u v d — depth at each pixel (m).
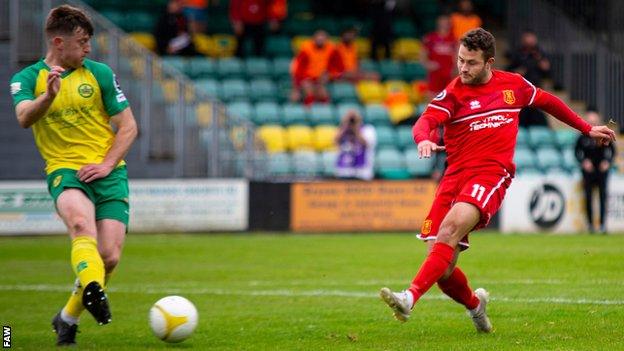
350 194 52.69
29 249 43.00
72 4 53.09
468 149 20.11
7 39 53.66
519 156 61.09
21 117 19.05
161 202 50.81
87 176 19.55
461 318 23.69
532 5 67.31
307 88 62.75
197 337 21.34
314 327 22.70
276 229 51.97
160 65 52.94
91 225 19.22
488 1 75.62
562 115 20.69
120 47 52.69
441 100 20.09
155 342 20.78
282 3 67.38
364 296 28.17
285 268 35.88
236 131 53.00
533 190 53.22
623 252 40.22
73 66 19.89
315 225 52.34
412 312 24.84
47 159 20.05
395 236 49.88
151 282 32.09
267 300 27.55
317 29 72.00
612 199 53.84
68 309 20.22
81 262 18.62
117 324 23.80
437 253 19.45
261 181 51.88
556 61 66.56
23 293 29.56
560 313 23.77
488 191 19.70
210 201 51.31
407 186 53.28
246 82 64.25
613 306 24.88
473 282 30.64
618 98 65.00
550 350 18.78
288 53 68.75
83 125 20.02
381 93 66.06
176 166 52.81
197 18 67.81
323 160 58.25
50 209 49.47
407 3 74.56
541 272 33.31
